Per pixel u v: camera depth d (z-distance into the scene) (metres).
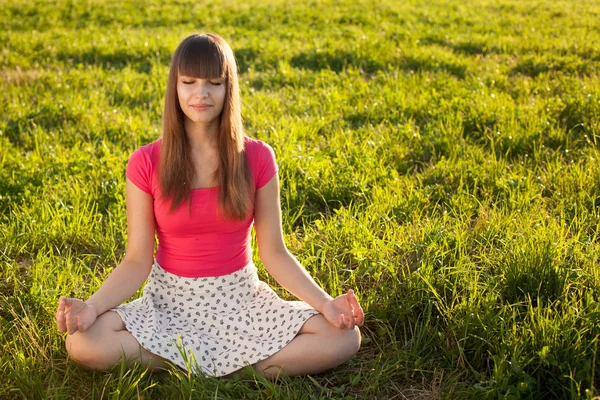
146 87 7.87
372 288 3.45
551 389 2.71
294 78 8.06
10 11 12.73
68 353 2.84
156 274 3.03
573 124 6.02
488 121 6.03
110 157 5.27
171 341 2.83
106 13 12.85
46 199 4.51
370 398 2.82
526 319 3.08
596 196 4.38
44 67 8.70
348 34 10.68
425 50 9.17
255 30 11.26
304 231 4.23
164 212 2.90
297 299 3.47
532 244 3.52
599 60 8.56
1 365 2.87
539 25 11.34
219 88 2.81
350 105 6.86
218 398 2.69
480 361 2.95
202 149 2.90
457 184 4.80
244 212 2.91
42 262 3.67
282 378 2.87
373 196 4.54
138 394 2.62
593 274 3.34
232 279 3.00
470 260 3.60
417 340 3.05
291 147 5.20
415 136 5.68
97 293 2.86
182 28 11.55
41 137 5.86
